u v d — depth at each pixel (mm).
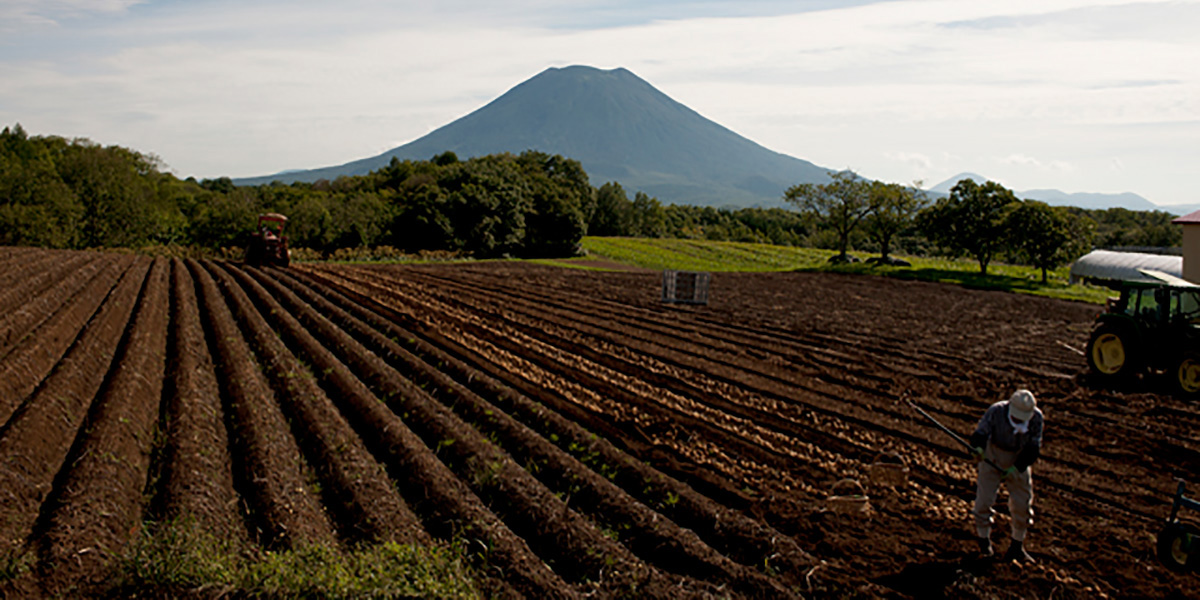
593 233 102375
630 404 10570
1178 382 12164
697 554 5695
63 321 12570
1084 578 5891
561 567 5523
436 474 6812
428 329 16281
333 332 14312
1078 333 20266
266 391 9719
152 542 5086
